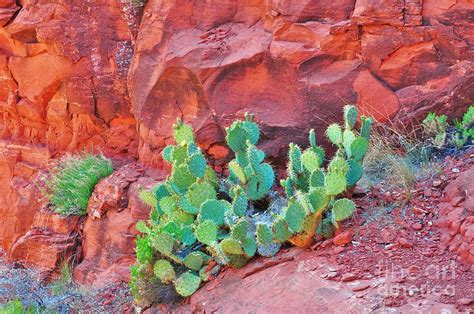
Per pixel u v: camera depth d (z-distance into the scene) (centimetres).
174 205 603
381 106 623
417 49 619
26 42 785
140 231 639
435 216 550
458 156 592
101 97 764
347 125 573
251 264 568
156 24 698
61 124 797
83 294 682
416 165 605
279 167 654
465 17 613
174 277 584
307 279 532
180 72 672
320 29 637
